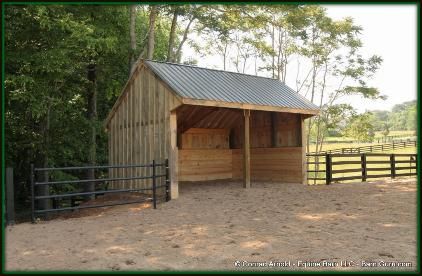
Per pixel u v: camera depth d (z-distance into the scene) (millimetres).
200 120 13766
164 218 7832
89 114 14773
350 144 42031
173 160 10242
